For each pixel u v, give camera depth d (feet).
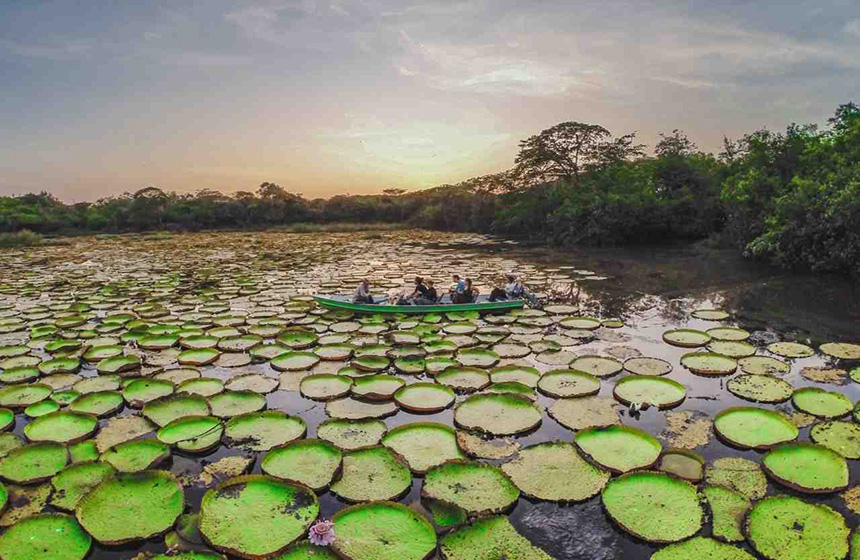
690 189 69.26
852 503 13.04
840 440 16.03
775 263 43.62
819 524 12.10
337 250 80.94
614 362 23.53
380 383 21.74
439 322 31.48
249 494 13.61
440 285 45.62
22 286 47.39
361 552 11.57
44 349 27.20
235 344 27.58
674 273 47.62
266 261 66.80
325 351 25.98
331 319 32.73
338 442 16.69
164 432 17.30
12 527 12.60
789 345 25.18
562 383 21.20
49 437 17.22
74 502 13.69
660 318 31.73
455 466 14.80
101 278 52.39
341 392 20.93
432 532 12.15
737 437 16.26
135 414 19.20
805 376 21.49
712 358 23.66
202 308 36.65
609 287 42.55
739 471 14.56
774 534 11.85
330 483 14.26
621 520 12.51
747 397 19.53
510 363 24.13
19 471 15.11
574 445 15.85
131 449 16.17
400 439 16.66
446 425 17.42
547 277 48.88
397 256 71.15
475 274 52.24
